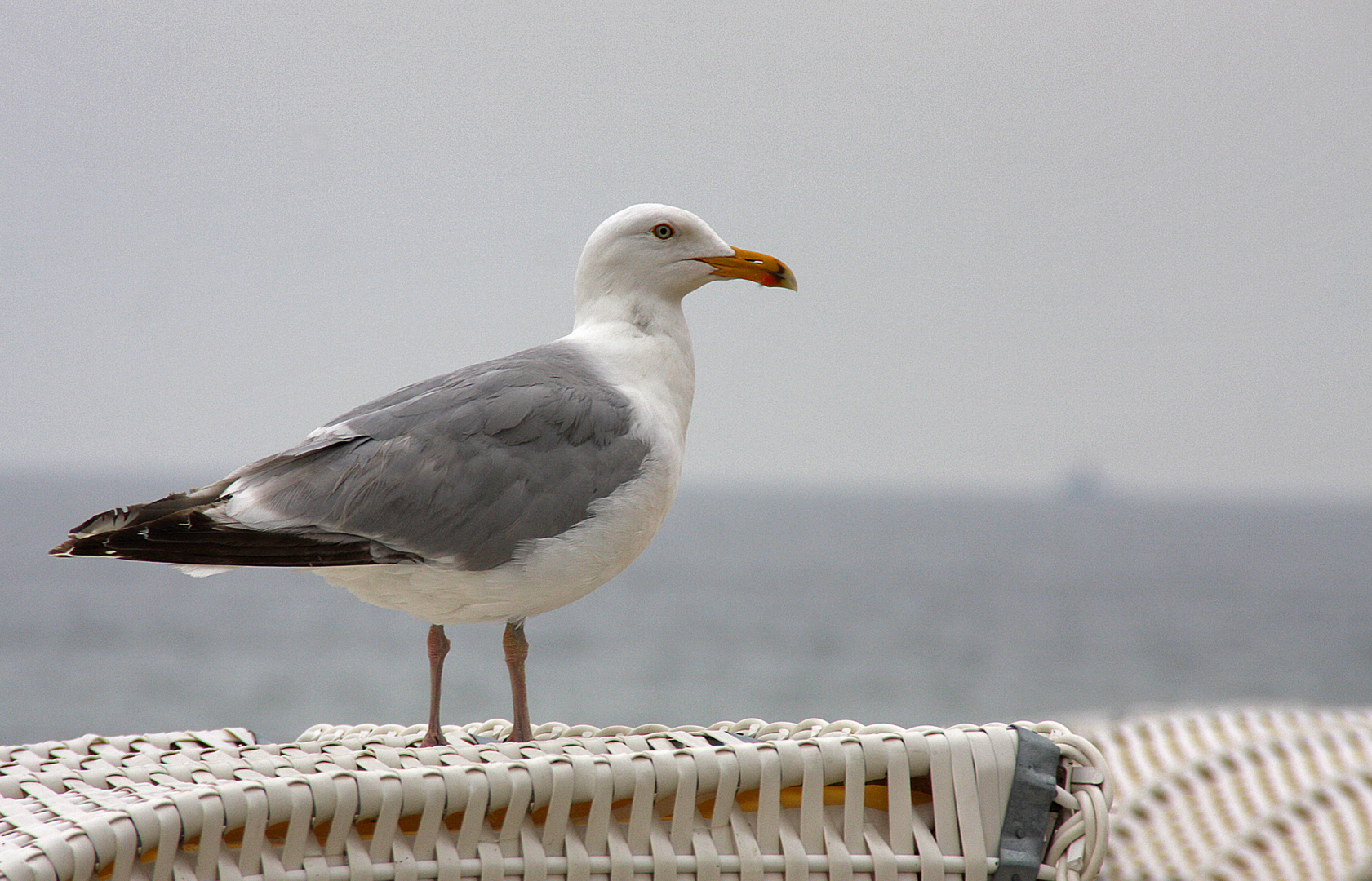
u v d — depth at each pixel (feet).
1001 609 252.83
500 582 20.13
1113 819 16.66
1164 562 395.96
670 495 21.81
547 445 20.54
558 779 11.97
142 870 11.02
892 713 145.07
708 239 23.65
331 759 13.25
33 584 269.85
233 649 183.62
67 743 14.21
